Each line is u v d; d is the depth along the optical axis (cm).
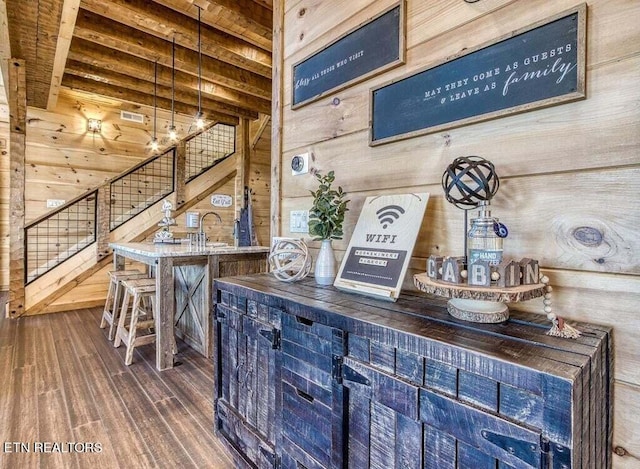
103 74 437
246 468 139
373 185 144
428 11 125
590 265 91
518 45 102
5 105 530
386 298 113
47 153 512
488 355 70
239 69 455
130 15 310
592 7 90
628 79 85
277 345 123
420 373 81
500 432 68
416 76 127
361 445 95
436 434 78
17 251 391
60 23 290
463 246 115
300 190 181
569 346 75
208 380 242
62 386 229
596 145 90
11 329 348
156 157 513
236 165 609
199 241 368
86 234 542
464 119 113
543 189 99
